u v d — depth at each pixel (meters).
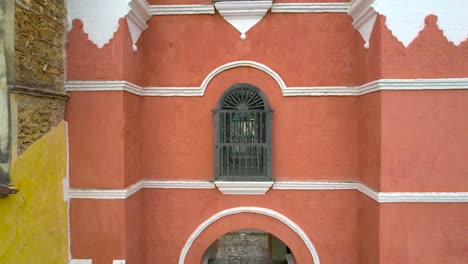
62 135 4.98
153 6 5.74
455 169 4.80
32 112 4.27
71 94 5.09
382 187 4.87
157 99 5.86
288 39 5.77
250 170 5.75
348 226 5.76
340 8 5.70
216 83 5.84
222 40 5.81
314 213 5.80
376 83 4.88
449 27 4.78
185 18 5.81
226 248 10.34
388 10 4.81
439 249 4.84
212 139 5.84
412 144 4.84
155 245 5.88
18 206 3.99
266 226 5.88
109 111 5.06
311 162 5.79
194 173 5.86
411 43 4.81
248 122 5.75
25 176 4.12
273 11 5.73
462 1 4.77
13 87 3.87
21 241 4.04
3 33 3.82
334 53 5.75
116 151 5.07
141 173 5.82
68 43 5.09
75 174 5.10
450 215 4.82
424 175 4.83
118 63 5.04
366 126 5.40
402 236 4.84
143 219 5.86
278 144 5.82
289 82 5.77
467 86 4.75
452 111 4.80
